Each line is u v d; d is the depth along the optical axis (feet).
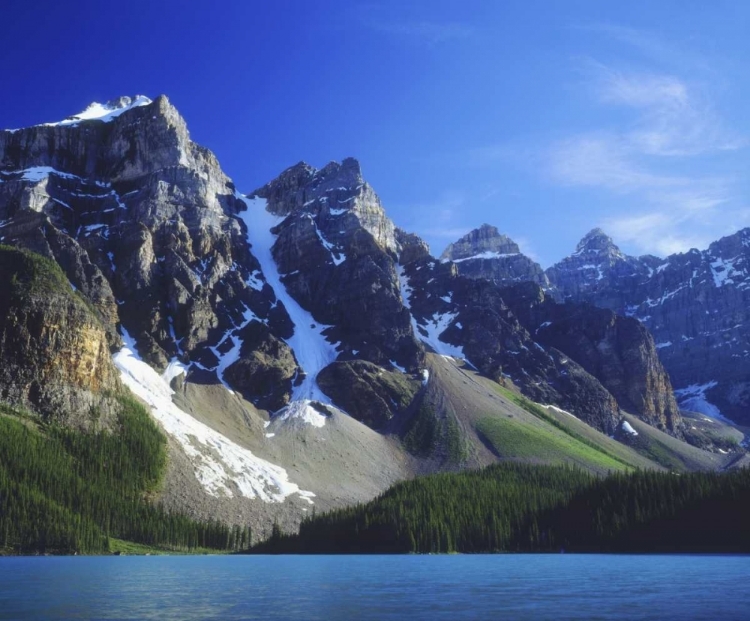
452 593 396.37
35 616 314.55
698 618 317.63
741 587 424.46
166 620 305.73
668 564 593.42
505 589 415.64
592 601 367.04
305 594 390.01
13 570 517.55
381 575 504.02
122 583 435.12
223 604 351.87
